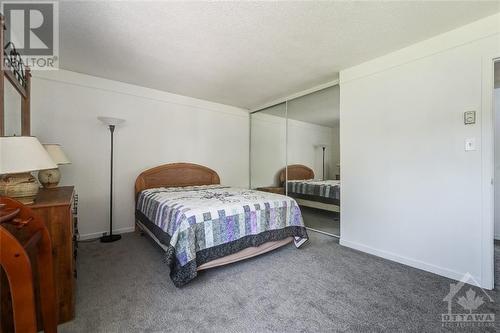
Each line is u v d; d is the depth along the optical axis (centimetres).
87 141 308
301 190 378
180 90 370
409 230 228
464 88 195
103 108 320
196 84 342
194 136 414
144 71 294
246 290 184
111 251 263
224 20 186
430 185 214
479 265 188
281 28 198
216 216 212
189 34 206
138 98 351
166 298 172
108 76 311
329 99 332
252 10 174
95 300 169
